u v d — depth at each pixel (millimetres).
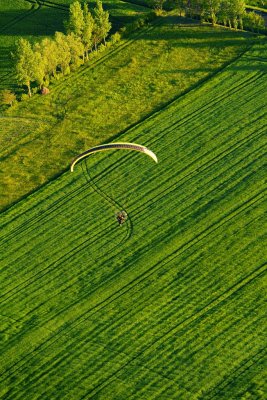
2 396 91188
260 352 92500
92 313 99312
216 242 105500
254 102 124812
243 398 88500
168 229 108125
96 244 107562
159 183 114750
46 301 101312
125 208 111875
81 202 113500
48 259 106438
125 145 97250
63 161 119875
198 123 122812
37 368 94000
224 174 114500
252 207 109312
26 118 128375
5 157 121625
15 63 130250
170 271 102750
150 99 128375
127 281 102375
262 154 116500
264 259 102438
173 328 96312
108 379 92062
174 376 91500
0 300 102000
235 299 98438
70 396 90750
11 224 111438
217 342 94125
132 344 95188
